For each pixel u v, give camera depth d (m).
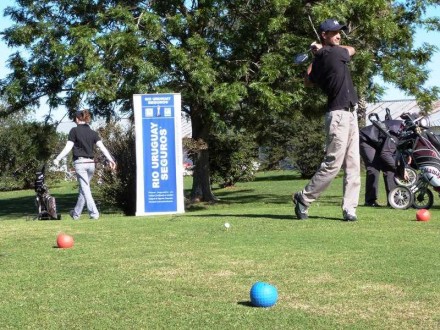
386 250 6.25
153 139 13.75
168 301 4.55
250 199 25.11
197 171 23.67
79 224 9.30
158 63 20.12
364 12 20.17
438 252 6.10
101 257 6.30
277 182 35.50
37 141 24.22
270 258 5.97
